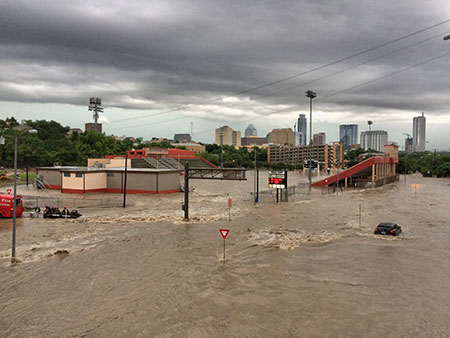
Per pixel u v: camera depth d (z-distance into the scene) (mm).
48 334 12688
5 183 74375
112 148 143625
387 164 100500
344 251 23781
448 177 122688
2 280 18188
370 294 16281
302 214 39188
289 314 14219
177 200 51562
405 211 41438
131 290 16812
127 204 46844
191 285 17453
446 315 14055
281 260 21750
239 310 14617
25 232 29219
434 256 22500
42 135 174750
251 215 38406
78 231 29766
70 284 17641
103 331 12891
